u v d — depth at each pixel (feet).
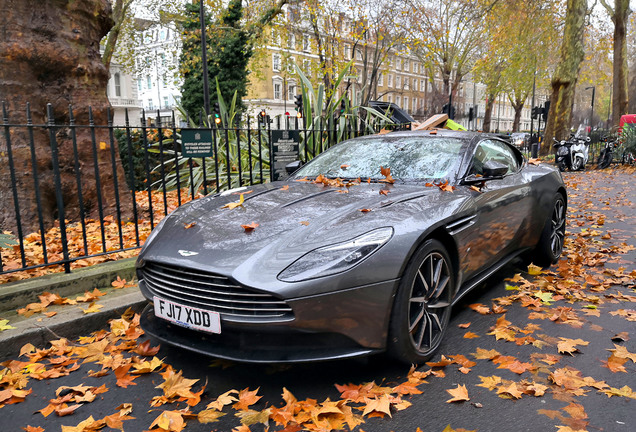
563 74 68.03
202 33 57.11
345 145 13.70
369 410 7.11
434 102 150.30
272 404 7.57
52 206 19.63
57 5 19.12
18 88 18.26
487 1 92.73
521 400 7.55
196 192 24.59
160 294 8.57
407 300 8.03
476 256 10.59
